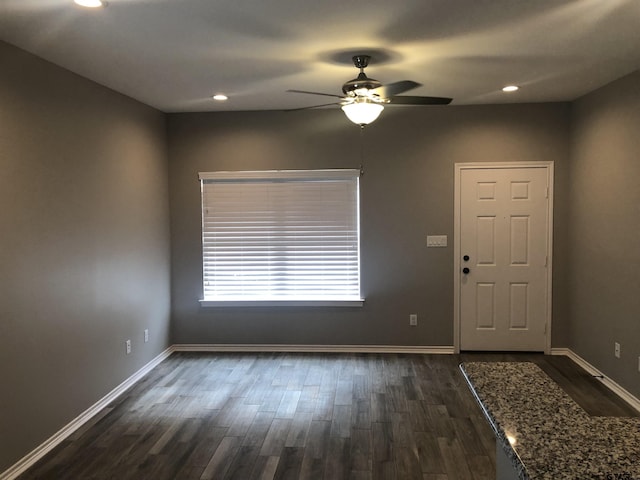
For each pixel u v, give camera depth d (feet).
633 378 11.74
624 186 12.04
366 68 11.07
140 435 10.55
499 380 5.13
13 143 9.04
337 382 13.60
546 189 15.48
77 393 11.01
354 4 7.54
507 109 15.43
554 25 8.50
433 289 16.07
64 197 10.57
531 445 3.76
